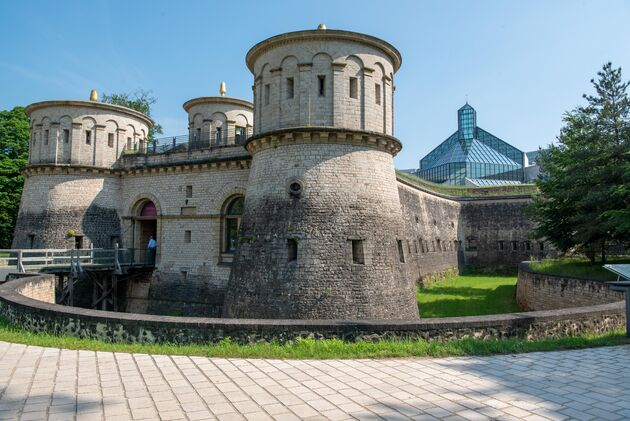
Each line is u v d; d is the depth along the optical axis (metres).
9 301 13.66
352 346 9.63
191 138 30.64
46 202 28.28
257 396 6.78
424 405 6.41
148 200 29.34
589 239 25.83
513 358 9.02
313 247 18.05
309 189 18.61
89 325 11.39
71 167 28.39
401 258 20.58
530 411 6.18
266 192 19.45
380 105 20.33
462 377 7.74
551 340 10.34
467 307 27.19
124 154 30.03
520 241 49.19
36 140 29.31
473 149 74.50
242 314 18.78
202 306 25.83
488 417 5.97
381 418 5.93
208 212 26.64
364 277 18.17
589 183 24.77
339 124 19.05
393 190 20.66
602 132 25.06
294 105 19.36
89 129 29.44
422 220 39.38
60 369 8.09
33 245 28.00
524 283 28.58
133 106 53.44
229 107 31.97
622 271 11.23
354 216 18.59
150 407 6.29
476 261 50.97
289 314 17.62
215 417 5.95
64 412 6.07
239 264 19.73
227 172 26.38
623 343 10.22
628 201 22.73
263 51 20.67
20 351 9.37
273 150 19.62
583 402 6.54
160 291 27.34
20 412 6.06
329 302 17.58
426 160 88.62
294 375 7.86
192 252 26.86
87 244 28.31
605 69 25.36
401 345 9.67
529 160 92.31
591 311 11.91
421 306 27.31
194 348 9.67
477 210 51.84
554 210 28.31
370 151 19.64
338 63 19.25
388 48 20.52
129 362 8.62
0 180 37.84
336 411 6.18
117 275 27.38
